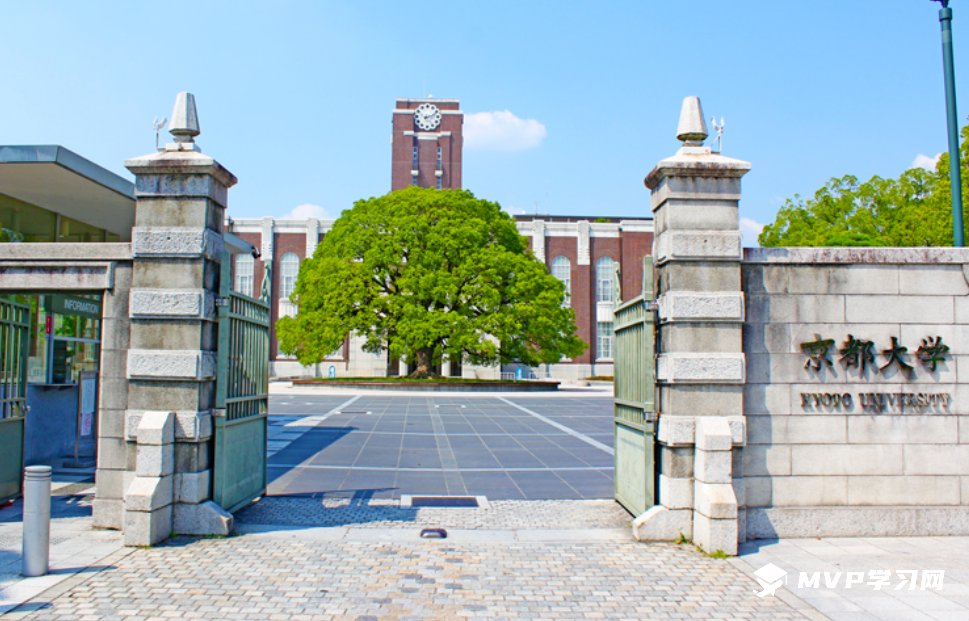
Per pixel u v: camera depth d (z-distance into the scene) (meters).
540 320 32.78
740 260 6.43
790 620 4.54
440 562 5.67
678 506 6.35
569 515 7.41
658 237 6.71
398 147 62.81
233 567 5.45
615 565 5.64
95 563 5.51
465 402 25.14
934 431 6.61
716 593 5.02
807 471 6.54
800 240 42.09
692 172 6.42
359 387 31.89
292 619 4.43
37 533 5.20
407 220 33.50
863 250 6.68
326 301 33.12
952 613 4.67
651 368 6.61
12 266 6.63
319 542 6.20
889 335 6.64
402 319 32.31
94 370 11.62
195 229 6.35
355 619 4.45
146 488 6.04
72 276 6.65
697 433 6.25
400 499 8.17
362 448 12.52
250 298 7.42
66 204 11.33
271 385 35.28
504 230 36.34
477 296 33.41
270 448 12.41
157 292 6.30
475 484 9.23
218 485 6.60
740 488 6.42
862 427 6.59
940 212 27.36
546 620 4.48
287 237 52.09
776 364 6.59
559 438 14.30
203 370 6.30
